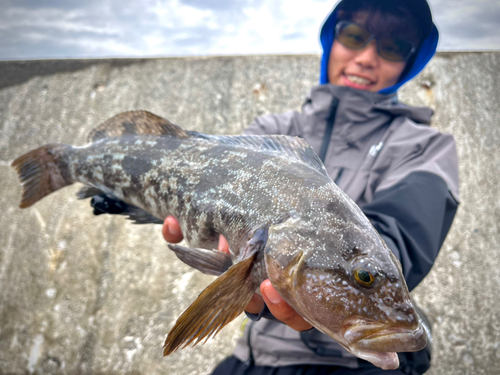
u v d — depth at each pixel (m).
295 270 0.37
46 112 1.25
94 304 1.00
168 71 1.25
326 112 0.67
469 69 1.11
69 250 1.07
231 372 0.61
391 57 0.69
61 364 0.96
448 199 0.54
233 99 1.19
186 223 0.49
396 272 0.36
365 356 0.35
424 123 0.68
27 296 1.04
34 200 0.61
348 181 0.62
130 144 0.56
